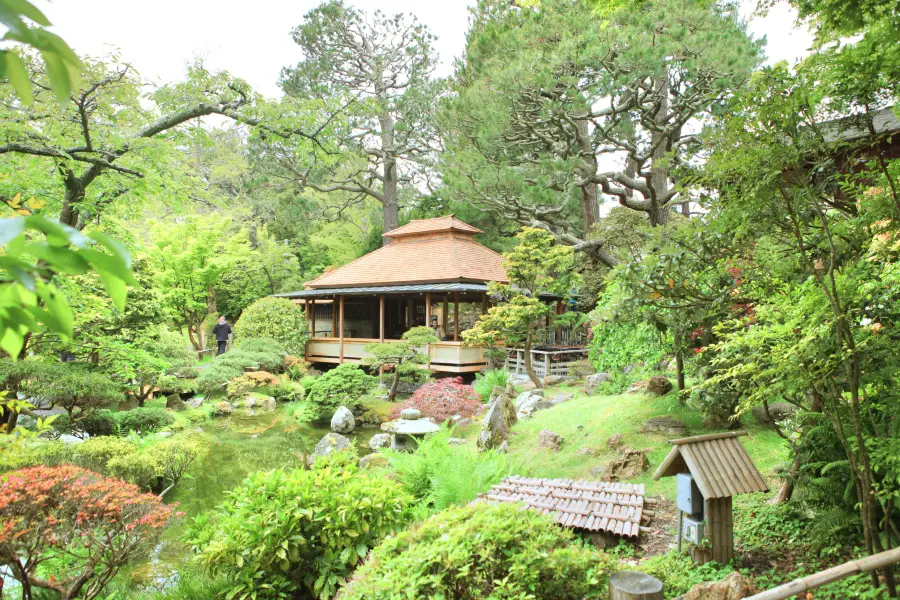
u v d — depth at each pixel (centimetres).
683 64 1420
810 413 413
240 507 550
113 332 1298
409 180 3322
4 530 439
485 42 1795
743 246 541
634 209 1955
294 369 1952
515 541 360
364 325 2505
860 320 358
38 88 661
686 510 471
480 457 782
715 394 727
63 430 1071
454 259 2012
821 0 358
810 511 495
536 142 1819
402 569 343
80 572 587
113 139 768
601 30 1409
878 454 350
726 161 366
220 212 2747
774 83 347
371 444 1206
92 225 831
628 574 339
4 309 82
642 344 1077
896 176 362
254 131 840
